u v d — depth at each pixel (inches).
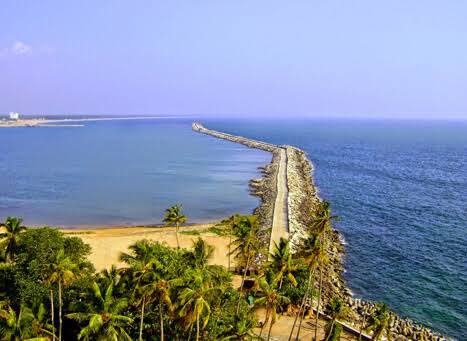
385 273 3393.2
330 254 3668.8
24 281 2010.3
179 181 6850.4
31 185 6378.0
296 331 2453.2
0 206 5177.2
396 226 4586.6
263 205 5177.2
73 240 2407.7
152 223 4564.5
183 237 3786.9
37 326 1656.0
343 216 4953.3
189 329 1881.2
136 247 1902.1
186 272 1737.2
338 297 2925.7
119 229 4271.7
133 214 4906.5
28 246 2176.4
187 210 5132.9
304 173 7578.7
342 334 2465.6
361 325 2571.4
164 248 2130.9
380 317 2236.7
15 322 1596.9
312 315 2625.5
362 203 5585.6
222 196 5871.1
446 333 2615.7
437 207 5383.9
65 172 7524.6
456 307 2898.6
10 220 2242.9
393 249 3895.2
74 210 5044.3
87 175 7253.9
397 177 7559.1
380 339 2373.3
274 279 1982.0
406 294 3063.5
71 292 1968.5
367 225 4611.2
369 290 3115.2
